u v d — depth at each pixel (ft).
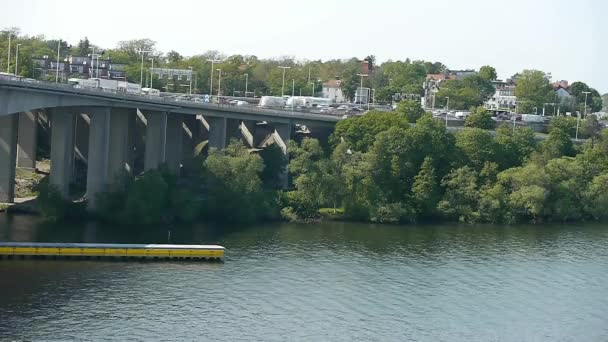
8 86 554.46
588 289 549.54
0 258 541.34
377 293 519.19
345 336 444.14
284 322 458.91
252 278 534.78
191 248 570.05
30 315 442.91
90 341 413.80
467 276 567.59
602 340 460.14
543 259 624.59
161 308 467.11
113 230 637.30
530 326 476.13
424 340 445.37
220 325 447.83
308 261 584.40
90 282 504.84
